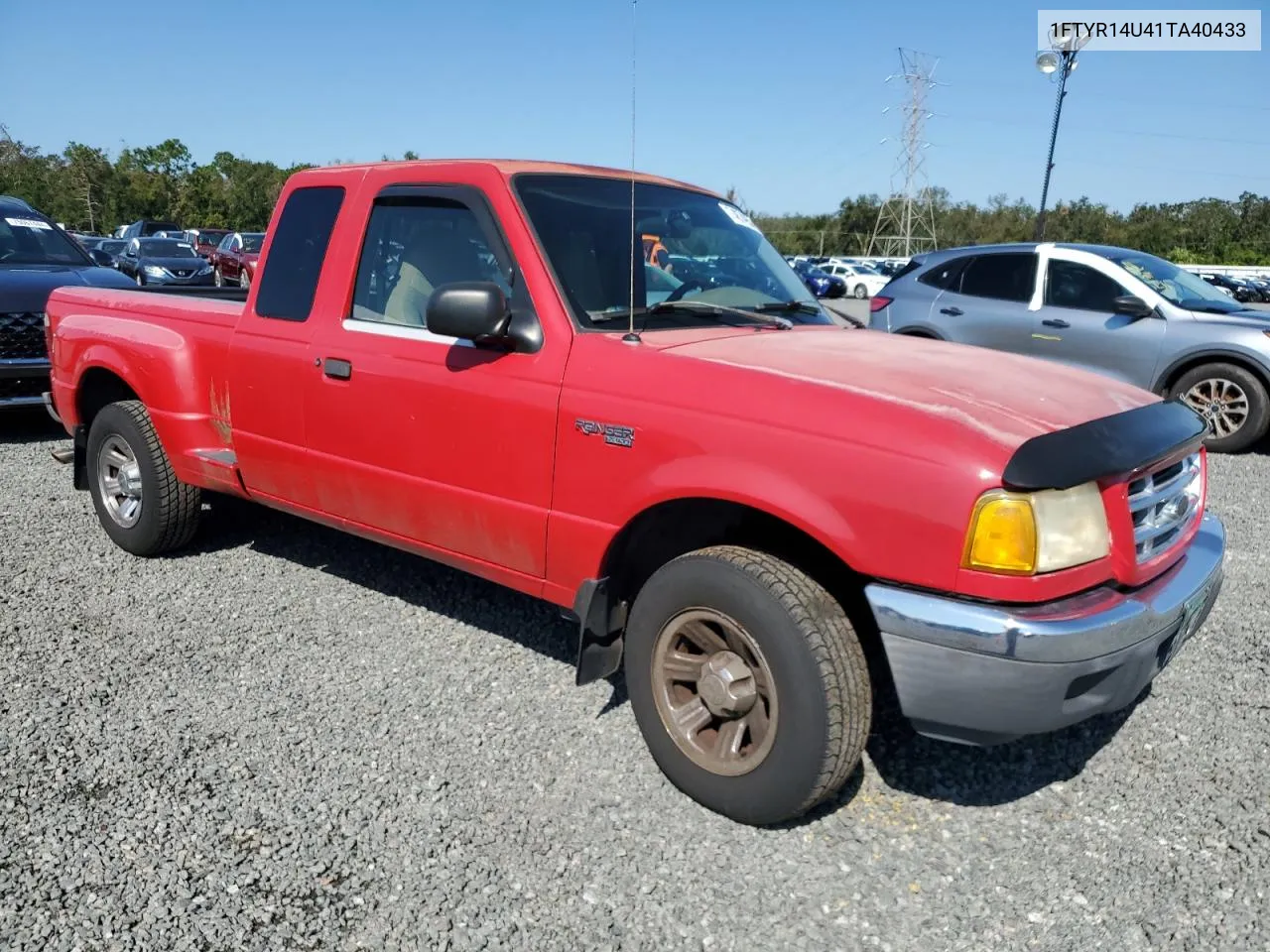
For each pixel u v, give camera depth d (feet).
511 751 10.69
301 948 7.79
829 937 8.04
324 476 12.91
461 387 11.02
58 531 17.84
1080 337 28.76
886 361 10.03
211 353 14.49
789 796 8.92
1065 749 10.96
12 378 23.98
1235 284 111.96
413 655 12.97
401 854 8.94
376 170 12.62
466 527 11.37
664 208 12.73
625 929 8.07
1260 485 23.54
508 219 10.99
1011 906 8.43
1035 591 8.02
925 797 10.04
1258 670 12.87
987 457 8.00
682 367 9.62
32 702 11.54
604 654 10.66
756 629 8.86
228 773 10.17
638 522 9.96
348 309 12.55
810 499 8.61
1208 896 8.52
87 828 9.20
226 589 15.16
